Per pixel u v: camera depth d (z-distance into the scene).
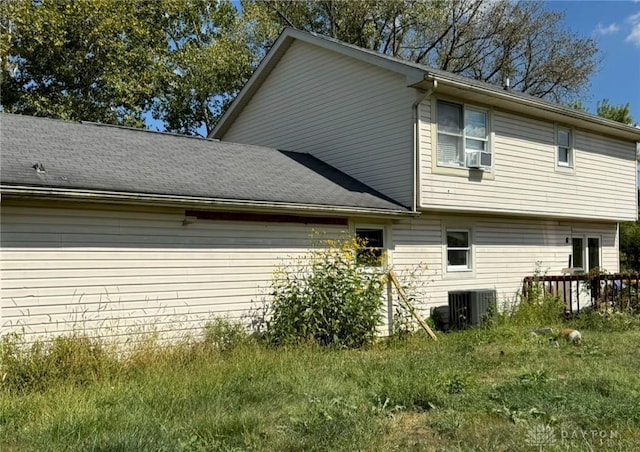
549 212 13.97
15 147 8.55
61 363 6.66
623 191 16.64
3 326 6.96
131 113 21.62
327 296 9.16
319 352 8.35
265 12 25.33
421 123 11.20
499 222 13.98
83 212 7.71
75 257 7.60
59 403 5.45
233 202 8.76
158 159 10.16
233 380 6.47
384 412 5.24
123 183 8.10
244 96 16.06
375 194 11.71
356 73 12.73
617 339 9.52
